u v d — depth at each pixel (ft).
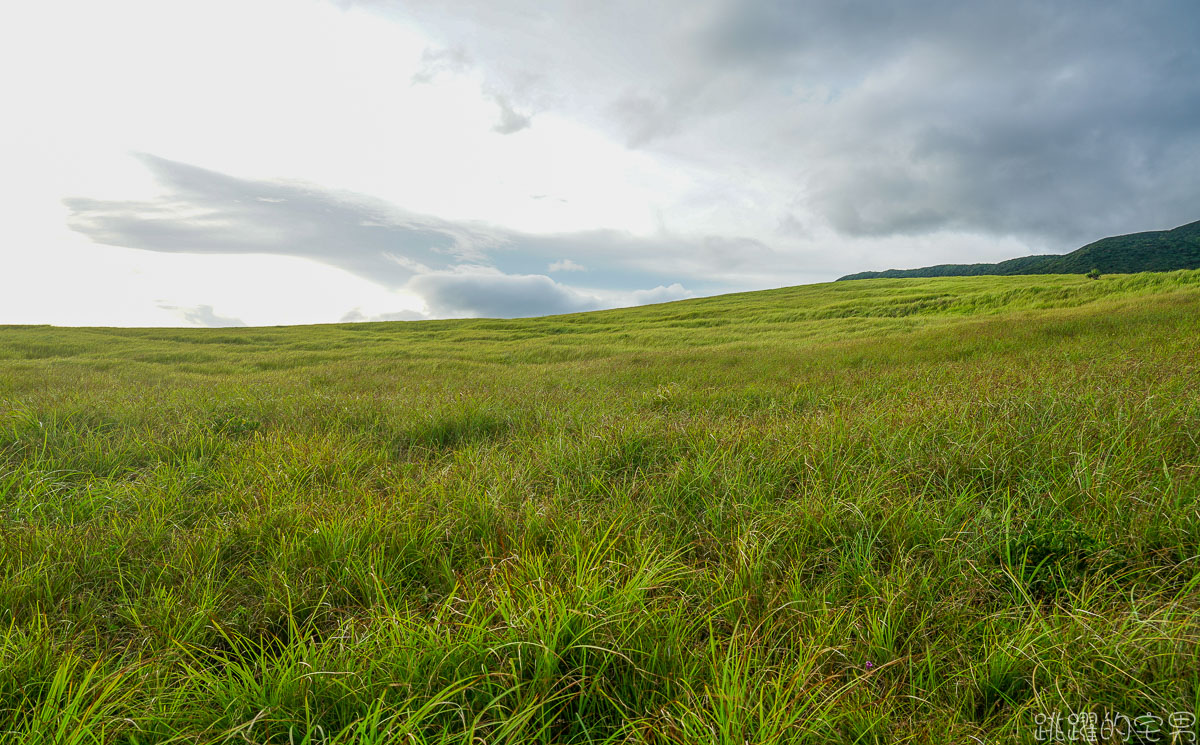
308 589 8.88
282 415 22.20
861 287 198.70
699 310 164.55
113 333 119.55
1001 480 11.68
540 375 44.78
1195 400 14.74
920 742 5.78
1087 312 67.51
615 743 6.05
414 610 8.30
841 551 9.63
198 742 5.82
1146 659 6.04
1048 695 5.95
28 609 8.48
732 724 5.53
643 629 7.11
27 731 5.76
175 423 20.34
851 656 6.99
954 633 7.45
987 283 162.61
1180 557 8.44
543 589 7.54
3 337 99.30
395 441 19.65
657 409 24.43
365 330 141.08
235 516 11.78
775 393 26.11
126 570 9.82
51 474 14.25
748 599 7.87
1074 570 8.62
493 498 11.83
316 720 6.03
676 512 11.84
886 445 13.96
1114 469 10.94
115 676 6.47
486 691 6.31
